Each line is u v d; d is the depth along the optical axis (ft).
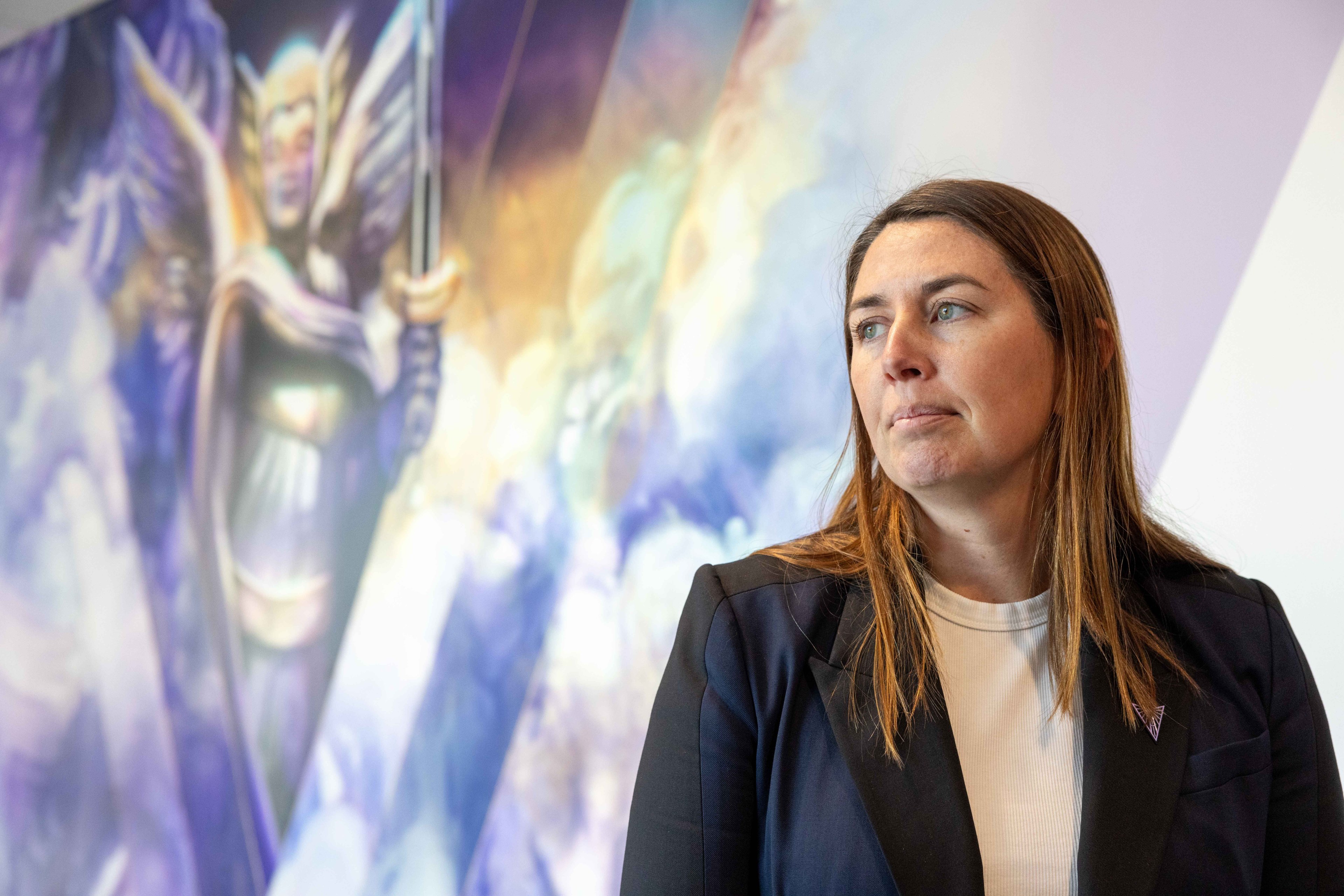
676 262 7.47
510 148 8.37
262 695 9.11
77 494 10.72
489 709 7.82
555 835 7.36
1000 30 6.47
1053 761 3.01
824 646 3.14
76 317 11.02
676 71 7.66
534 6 8.41
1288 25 5.66
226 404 9.80
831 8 7.10
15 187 11.75
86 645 10.40
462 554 8.14
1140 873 2.77
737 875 2.98
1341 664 5.20
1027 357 3.02
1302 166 5.56
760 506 6.84
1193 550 3.49
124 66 11.04
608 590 7.39
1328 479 5.32
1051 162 6.23
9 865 10.53
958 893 2.74
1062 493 3.14
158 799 9.65
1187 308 5.79
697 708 3.08
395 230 8.91
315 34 9.66
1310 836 3.14
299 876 8.61
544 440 7.88
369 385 8.91
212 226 10.14
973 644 3.18
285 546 9.19
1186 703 3.08
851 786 2.91
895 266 3.10
